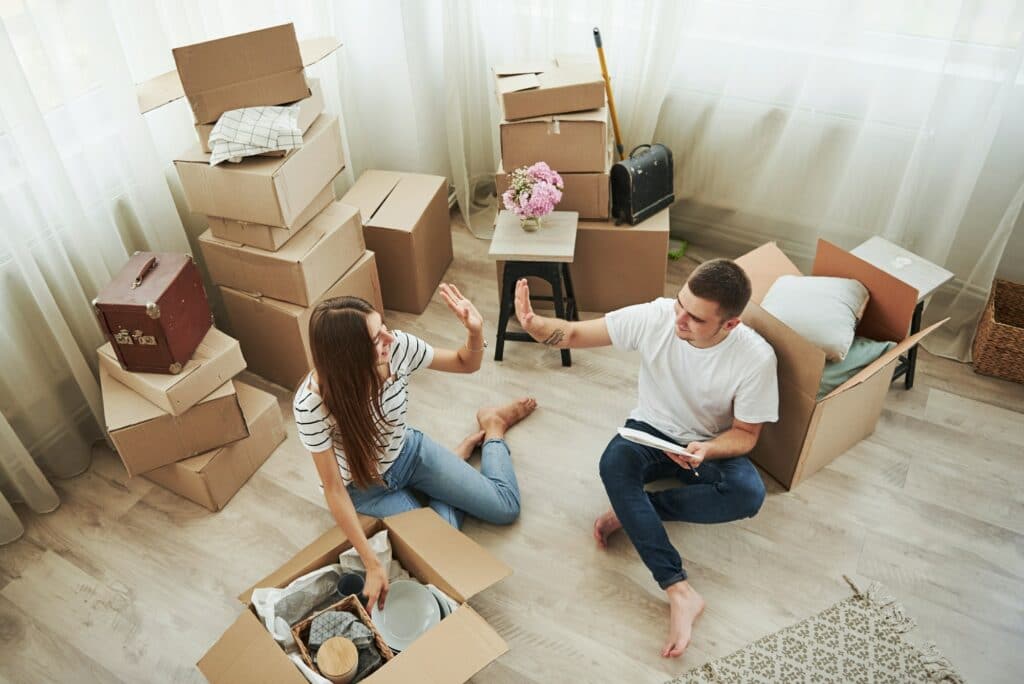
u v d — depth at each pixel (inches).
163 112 89.3
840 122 103.0
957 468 89.5
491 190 131.9
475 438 91.5
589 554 81.7
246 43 80.2
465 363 76.1
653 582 79.1
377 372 64.4
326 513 86.7
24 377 84.0
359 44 111.0
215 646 63.4
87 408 93.5
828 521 84.1
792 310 85.1
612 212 105.0
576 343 80.7
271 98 84.6
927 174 97.7
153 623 77.1
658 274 105.7
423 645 62.3
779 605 76.7
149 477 90.3
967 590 77.6
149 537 84.9
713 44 105.2
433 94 120.2
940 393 98.7
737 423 76.8
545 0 107.4
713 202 118.8
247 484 90.0
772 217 115.4
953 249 103.1
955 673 71.1
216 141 81.2
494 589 78.5
